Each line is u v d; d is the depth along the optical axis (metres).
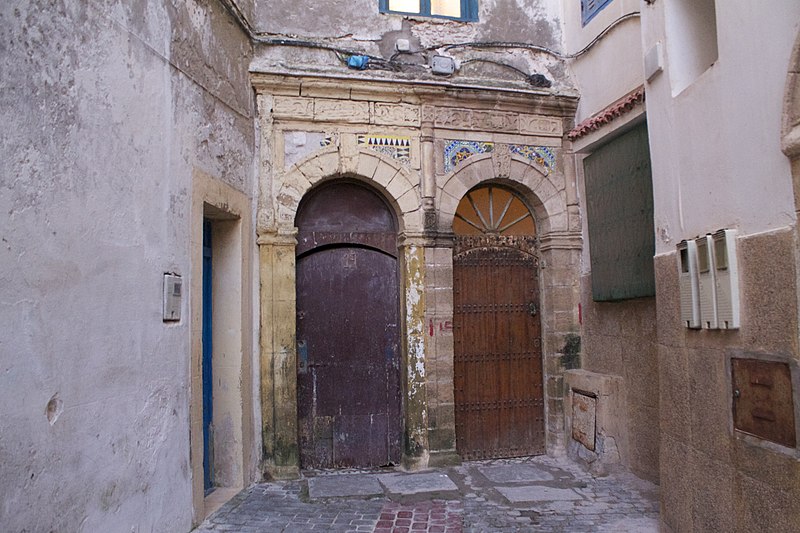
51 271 3.47
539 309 7.75
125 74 4.24
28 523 3.23
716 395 3.96
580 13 7.45
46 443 3.39
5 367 3.12
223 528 5.13
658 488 6.02
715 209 3.99
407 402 7.02
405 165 7.16
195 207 5.27
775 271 3.39
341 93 6.98
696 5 4.69
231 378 6.23
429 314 7.12
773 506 3.39
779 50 3.35
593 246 7.11
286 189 6.82
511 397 7.57
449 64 7.24
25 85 3.31
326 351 7.11
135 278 4.31
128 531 4.13
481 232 7.65
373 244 7.29
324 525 5.24
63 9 3.62
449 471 6.87
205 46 5.59
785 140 3.28
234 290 6.29
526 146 7.55
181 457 4.92
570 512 5.51
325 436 7.05
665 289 4.66
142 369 4.37
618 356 6.78
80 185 3.74
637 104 5.89
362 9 7.20
